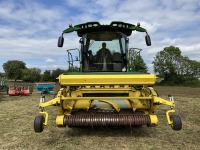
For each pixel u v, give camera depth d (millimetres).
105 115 6438
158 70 68500
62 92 6660
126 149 5949
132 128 7996
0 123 9094
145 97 6438
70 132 7590
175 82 65438
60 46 8031
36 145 6355
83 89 7055
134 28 8062
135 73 6770
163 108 12586
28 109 12641
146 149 5949
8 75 76062
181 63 67062
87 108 6781
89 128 7977
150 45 8109
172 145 6273
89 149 5969
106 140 6699
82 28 8016
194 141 6641
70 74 6574
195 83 63156
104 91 7059
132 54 8414
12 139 6938
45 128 8156
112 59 8297
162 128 8078
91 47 8297
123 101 6891
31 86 23469
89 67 8312
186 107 13094
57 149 5988
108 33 8258
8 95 22375
